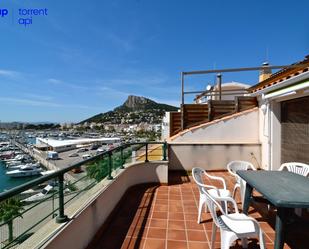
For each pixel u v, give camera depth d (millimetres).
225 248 2643
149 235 3520
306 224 2844
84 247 2971
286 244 3182
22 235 2109
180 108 8445
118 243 3293
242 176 3613
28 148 70312
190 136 7941
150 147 8859
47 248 2049
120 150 5547
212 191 4055
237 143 7703
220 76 9773
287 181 3250
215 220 2850
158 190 5805
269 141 6949
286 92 5539
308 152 5488
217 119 8125
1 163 51344
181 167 7770
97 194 3562
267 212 4270
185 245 3227
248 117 7969
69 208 2982
